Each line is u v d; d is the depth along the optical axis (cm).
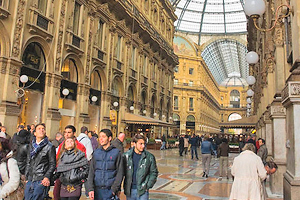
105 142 384
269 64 1041
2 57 1094
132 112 2367
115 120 2095
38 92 1303
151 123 2125
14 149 355
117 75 2064
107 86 1914
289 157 492
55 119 1366
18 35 1162
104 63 1859
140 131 2548
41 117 1320
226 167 970
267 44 1081
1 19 1087
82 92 1636
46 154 410
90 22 1712
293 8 518
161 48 2931
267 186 822
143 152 405
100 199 369
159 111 2997
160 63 3020
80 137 551
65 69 1558
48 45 1354
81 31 1630
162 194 681
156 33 2853
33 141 422
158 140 2467
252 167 403
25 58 1245
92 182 373
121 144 644
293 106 456
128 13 2139
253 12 480
